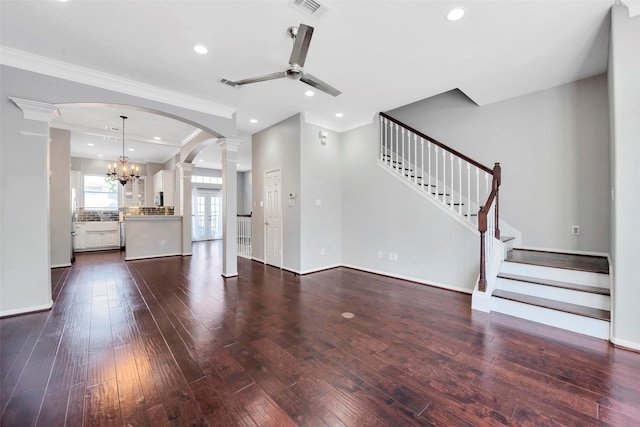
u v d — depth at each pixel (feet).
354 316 9.70
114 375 6.28
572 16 7.59
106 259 20.36
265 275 15.58
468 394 5.64
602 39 8.64
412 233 14.10
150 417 5.02
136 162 29.35
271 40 8.74
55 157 17.63
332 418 5.01
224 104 14.16
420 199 13.74
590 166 11.55
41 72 9.74
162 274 15.84
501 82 11.80
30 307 9.86
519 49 9.26
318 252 16.66
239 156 28.84
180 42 8.82
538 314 8.99
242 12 7.45
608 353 7.12
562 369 6.46
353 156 17.11
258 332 8.46
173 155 26.17
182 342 7.83
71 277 15.06
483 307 9.97
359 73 10.97
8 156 9.36
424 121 16.34
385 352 7.29
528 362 6.76
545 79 11.55
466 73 11.02
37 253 9.93
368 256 16.29
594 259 10.86
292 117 16.16
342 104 14.34
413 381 6.08
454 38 8.66
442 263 12.96
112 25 7.97
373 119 15.96
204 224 34.68
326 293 12.30
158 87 12.01
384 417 5.03
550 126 12.40
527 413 5.10
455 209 13.42
